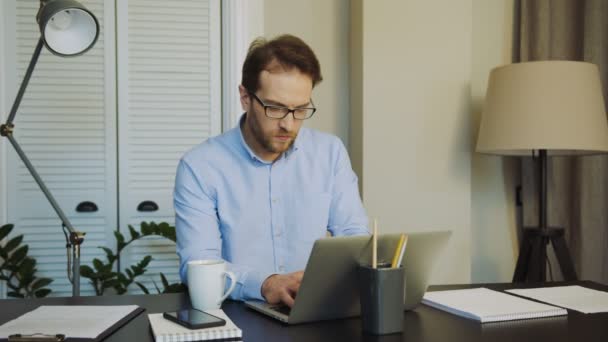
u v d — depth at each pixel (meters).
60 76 2.64
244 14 2.64
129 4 2.67
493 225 2.88
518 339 0.94
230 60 2.66
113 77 2.67
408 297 1.14
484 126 2.40
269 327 1.02
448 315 1.11
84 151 2.66
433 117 2.64
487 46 2.84
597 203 2.58
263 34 2.69
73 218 2.65
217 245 1.50
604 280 2.57
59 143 2.64
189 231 1.49
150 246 2.71
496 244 2.88
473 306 1.13
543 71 2.25
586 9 2.61
